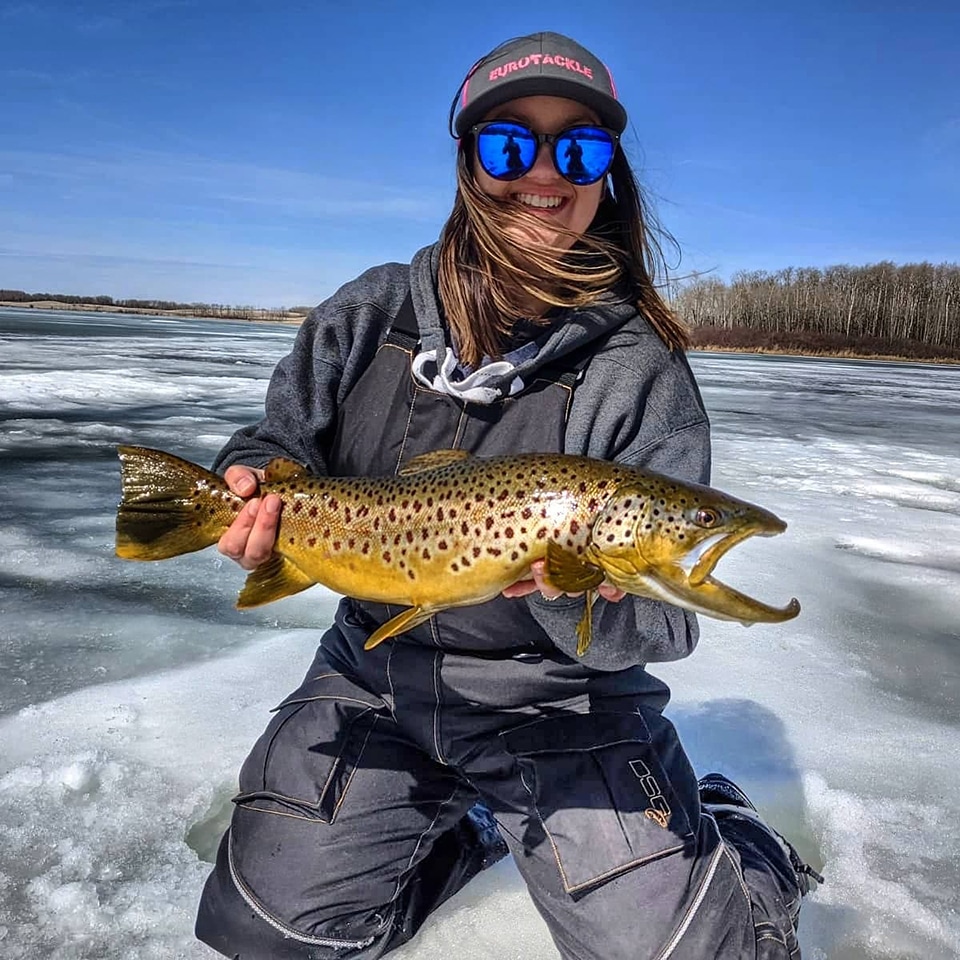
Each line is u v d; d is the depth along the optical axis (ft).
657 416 2.54
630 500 2.10
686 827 2.31
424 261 2.75
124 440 9.95
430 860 2.74
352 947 2.44
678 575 2.04
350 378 2.76
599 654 2.37
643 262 2.90
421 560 2.28
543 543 2.17
